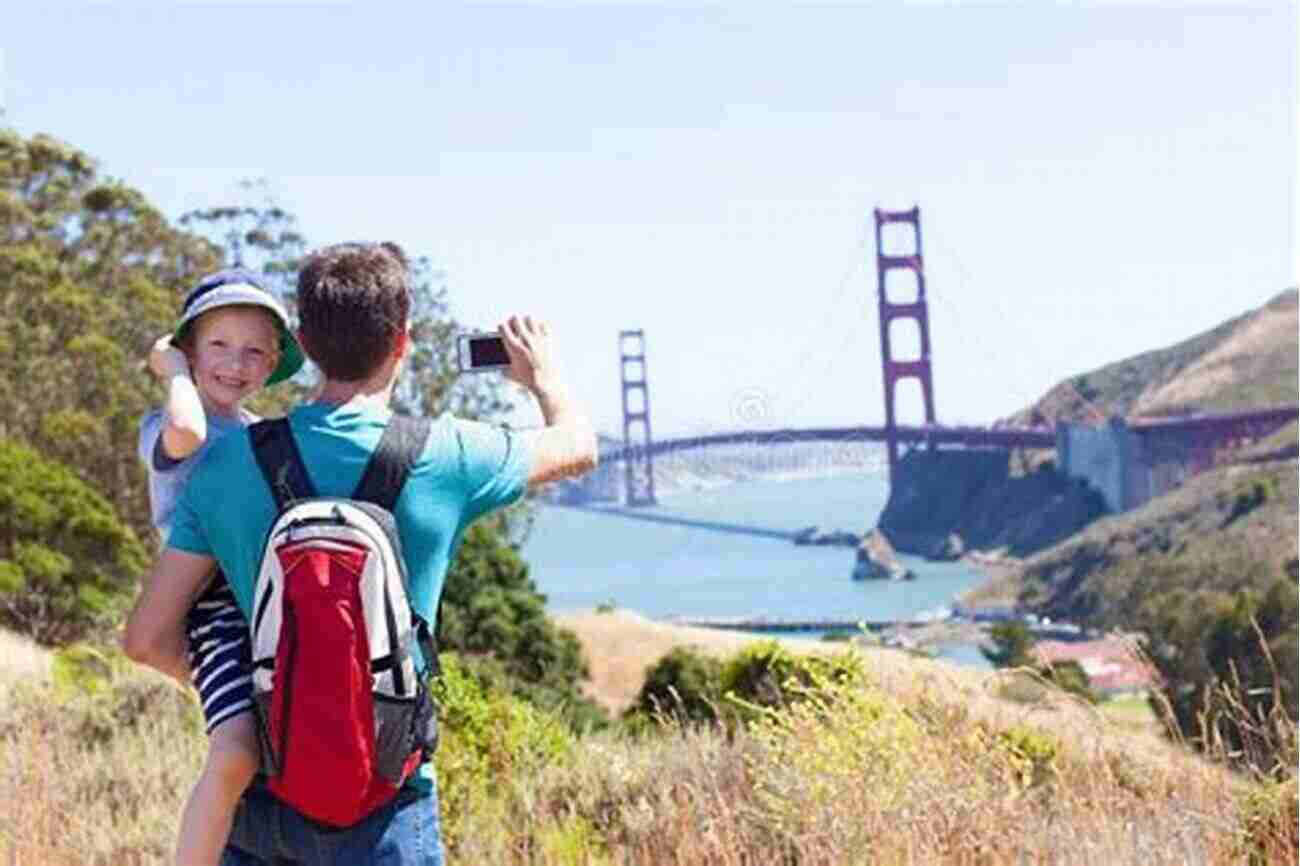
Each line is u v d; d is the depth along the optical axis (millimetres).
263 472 2707
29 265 45969
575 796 5852
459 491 2771
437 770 5609
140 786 6176
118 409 44031
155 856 5371
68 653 10227
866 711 5129
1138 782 4676
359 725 2592
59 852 5348
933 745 4902
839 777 4891
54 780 6086
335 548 2609
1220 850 4391
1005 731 5004
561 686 20359
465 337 3025
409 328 2840
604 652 38062
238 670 2754
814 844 4703
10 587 25766
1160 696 4664
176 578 2775
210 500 2730
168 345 2982
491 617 20656
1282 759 4492
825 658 6059
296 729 2586
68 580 27031
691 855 4953
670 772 5773
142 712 7723
